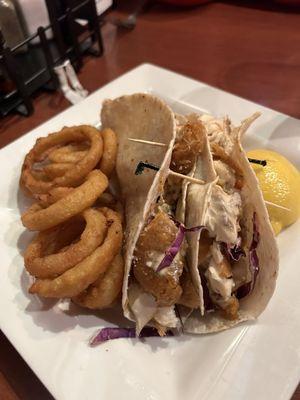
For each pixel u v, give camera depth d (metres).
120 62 0.35
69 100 0.31
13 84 0.30
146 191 0.20
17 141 0.26
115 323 0.19
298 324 0.17
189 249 0.18
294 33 0.36
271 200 0.21
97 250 0.18
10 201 0.24
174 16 0.40
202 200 0.17
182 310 0.19
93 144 0.23
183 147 0.19
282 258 0.20
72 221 0.21
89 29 0.35
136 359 0.17
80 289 0.18
